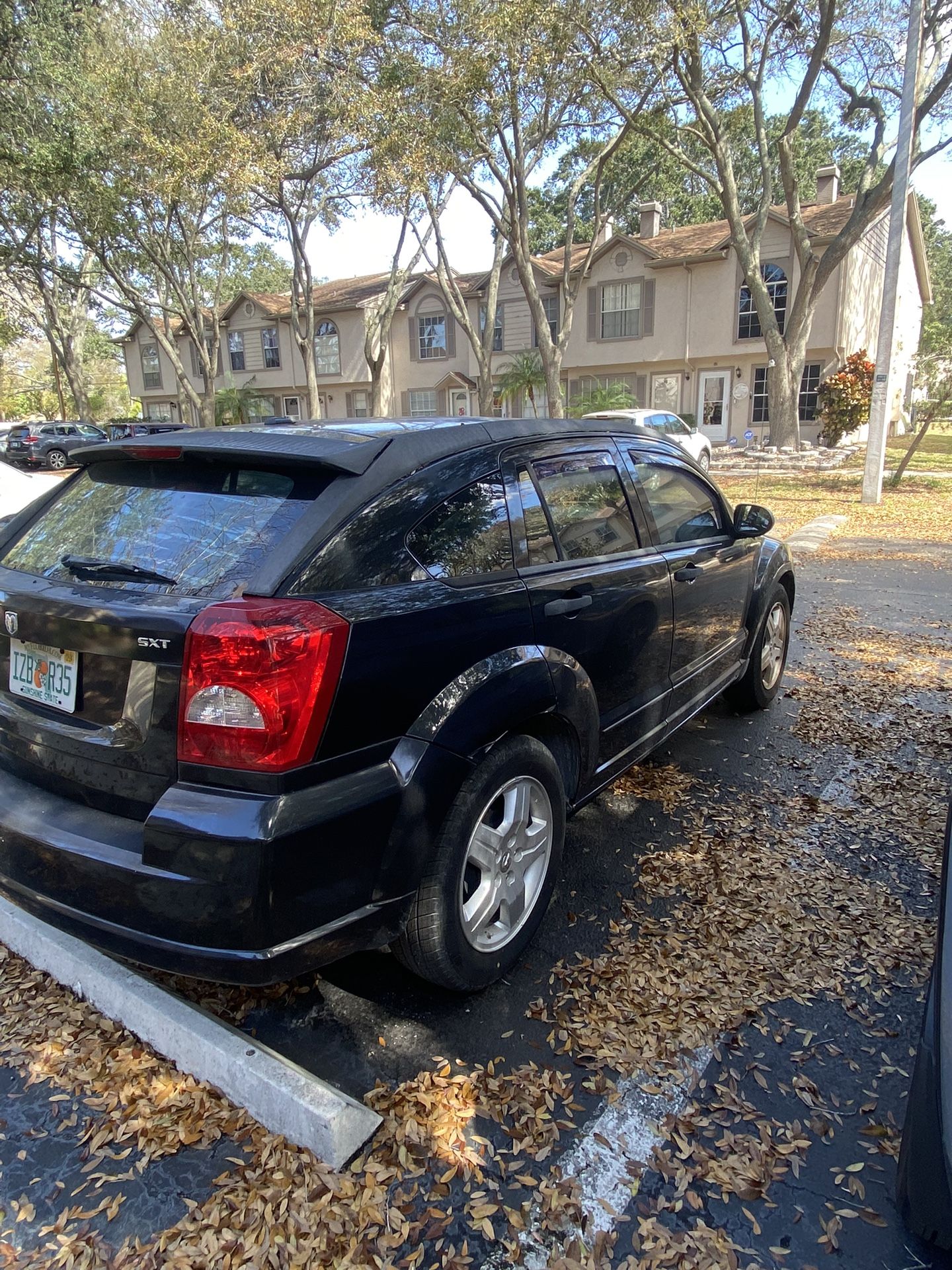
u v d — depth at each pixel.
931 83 17.66
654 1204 1.88
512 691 2.47
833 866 3.29
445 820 2.30
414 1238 1.80
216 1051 2.15
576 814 3.78
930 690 5.40
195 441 2.46
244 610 1.94
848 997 2.55
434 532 2.43
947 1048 1.66
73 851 2.08
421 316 30.88
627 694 3.29
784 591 5.06
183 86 17.48
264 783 1.92
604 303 26.88
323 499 2.21
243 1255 1.76
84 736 2.16
